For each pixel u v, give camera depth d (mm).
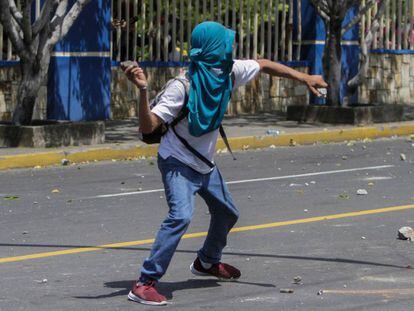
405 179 20016
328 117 29766
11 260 12828
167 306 10547
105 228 14992
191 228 14953
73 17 24359
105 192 18547
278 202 17250
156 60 31219
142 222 15477
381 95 36812
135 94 31031
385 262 12562
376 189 18656
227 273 11609
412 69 38094
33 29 23875
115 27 30266
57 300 10797
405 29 37719
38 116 29203
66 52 29125
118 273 12086
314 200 17422
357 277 11773
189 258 12898
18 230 14859
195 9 32094
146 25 31672
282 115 32312
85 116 29578
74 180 20172
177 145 10594
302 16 34281
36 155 22172
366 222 15289
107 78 30016
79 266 12492
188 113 10484
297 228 14836
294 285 11406
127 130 27703
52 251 13375
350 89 30859
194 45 10477
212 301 10734
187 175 10617
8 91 28578
